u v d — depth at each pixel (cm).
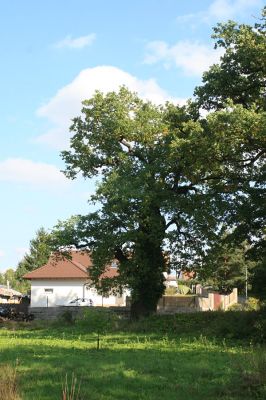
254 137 2448
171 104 3609
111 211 3331
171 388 1239
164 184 3328
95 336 2675
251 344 2173
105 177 3466
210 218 3183
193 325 2886
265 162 2866
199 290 7544
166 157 3238
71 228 3509
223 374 1394
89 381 1314
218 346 2161
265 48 2598
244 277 5897
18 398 1058
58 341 2422
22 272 12031
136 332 2878
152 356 1798
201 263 3609
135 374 1415
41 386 1232
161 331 2853
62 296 6631
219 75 2769
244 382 1197
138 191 3206
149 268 3466
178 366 1552
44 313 4734
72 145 3675
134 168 3456
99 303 6594
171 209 3241
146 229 3453
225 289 6144
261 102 2667
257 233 2969
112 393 1180
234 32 2728
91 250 3588
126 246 3519
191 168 2955
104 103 3616
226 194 3094
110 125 3525
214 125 2442
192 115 2992
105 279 3559
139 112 3572
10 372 1173
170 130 3106
